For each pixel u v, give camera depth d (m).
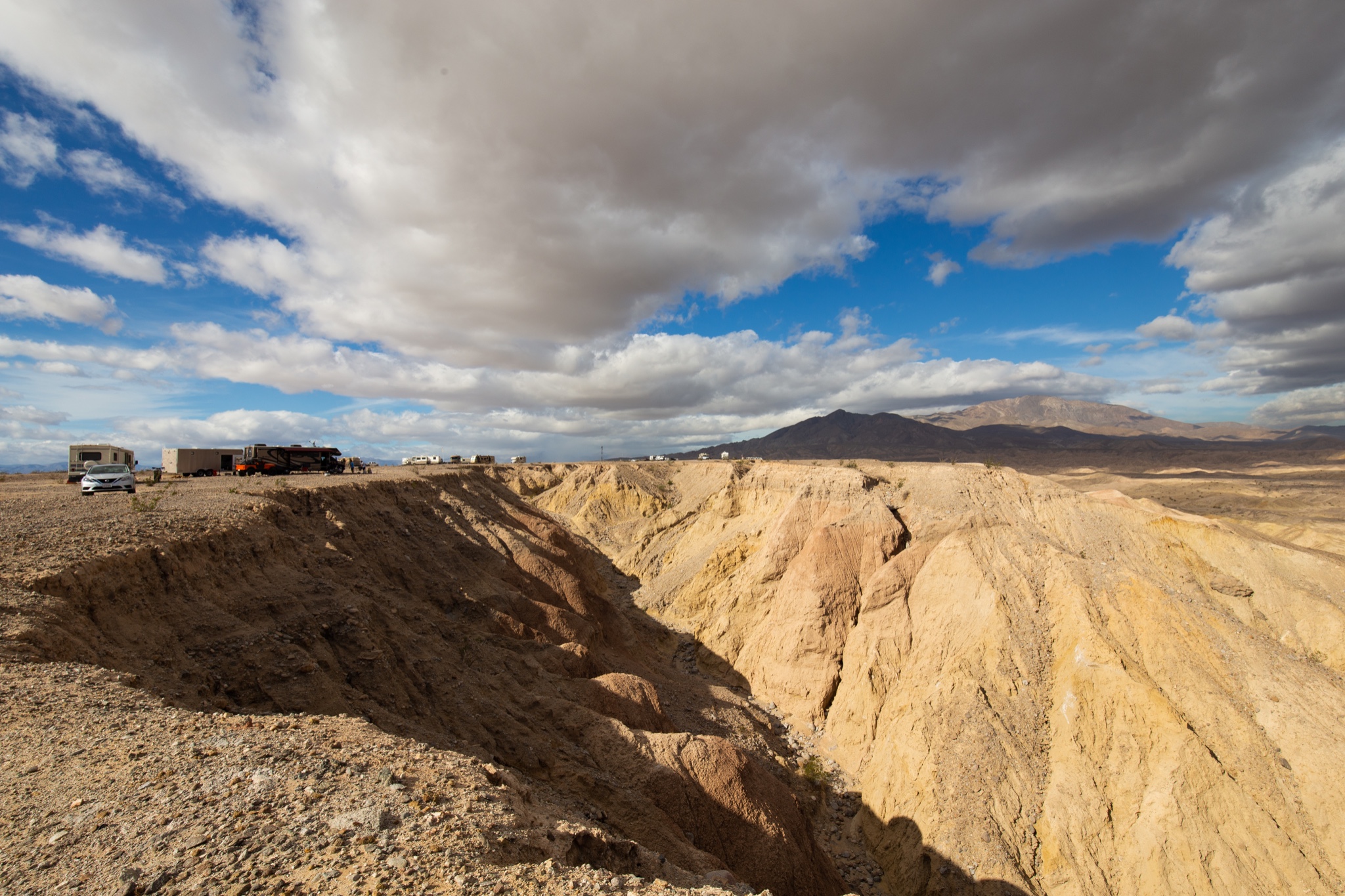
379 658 21.94
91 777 9.34
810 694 46.75
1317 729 29.30
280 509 28.94
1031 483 50.28
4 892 6.74
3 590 14.30
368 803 9.47
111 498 30.89
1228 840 27.20
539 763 22.58
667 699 38.16
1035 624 38.06
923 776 33.34
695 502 89.00
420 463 120.94
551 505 109.31
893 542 50.88
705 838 22.84
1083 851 28.61
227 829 8.36
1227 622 34.69
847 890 28.27
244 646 18.14
